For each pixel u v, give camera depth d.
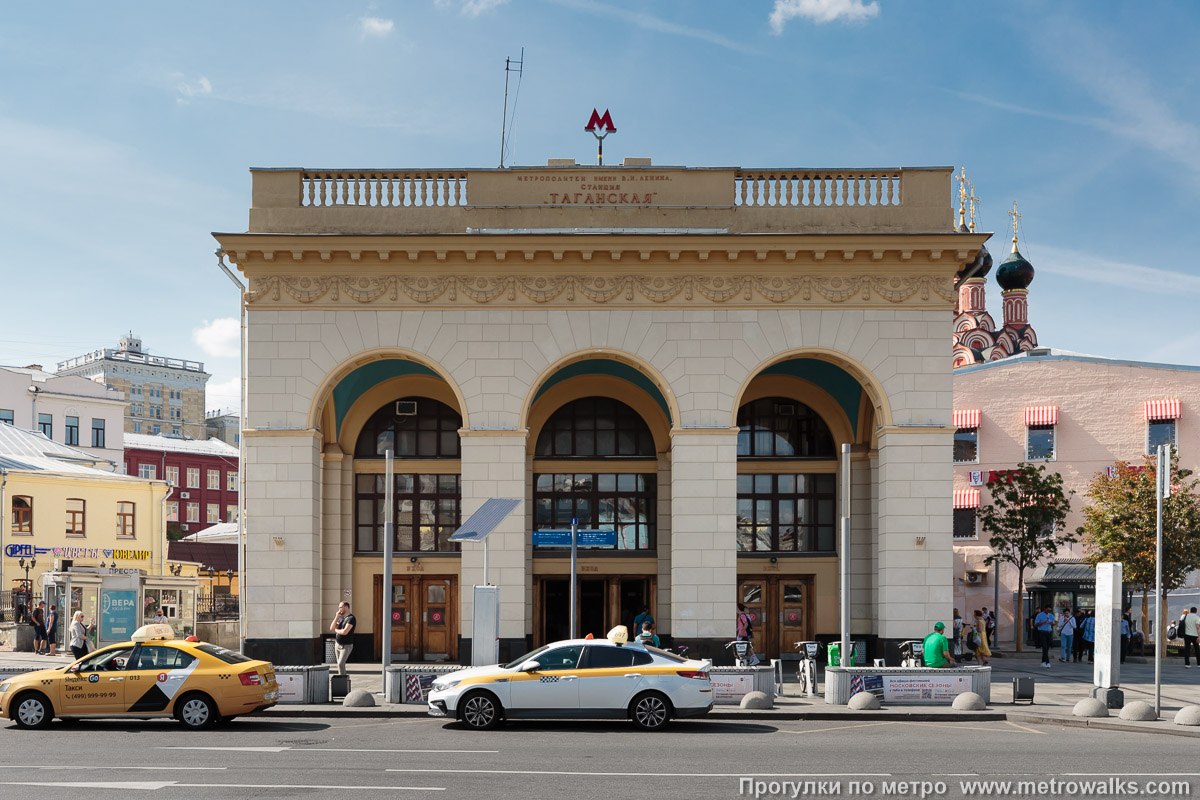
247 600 26.73
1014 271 64.00
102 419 78.00
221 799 11.50
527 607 31.22
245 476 27.19
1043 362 48.00
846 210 27.69
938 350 27.31
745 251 27.17
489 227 27.73
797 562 32.00
